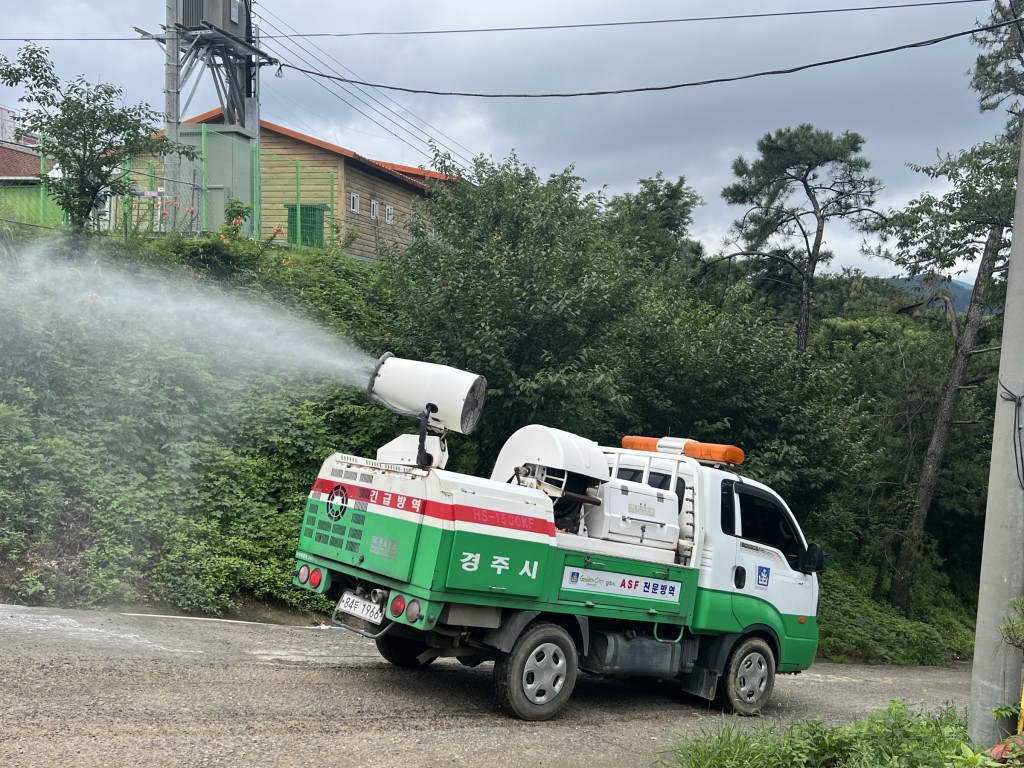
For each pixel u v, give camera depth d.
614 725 7.86
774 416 16.27
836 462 17.16
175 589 9.74
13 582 8.84
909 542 23.53
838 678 13.98
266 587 10.52
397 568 6.96
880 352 25.44
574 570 7.66
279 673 7.68
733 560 9.12
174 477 11.50
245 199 21.94
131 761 5.11
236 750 5.55
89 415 11.83
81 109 15.60
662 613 8.42
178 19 20.50
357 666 8.48
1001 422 6.68
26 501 9.75
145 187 19.95
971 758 5.36
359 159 27.20
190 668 7.31
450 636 7.34
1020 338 6.64
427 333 12.93
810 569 9.93
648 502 8.41
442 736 6.57
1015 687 6.47
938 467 24.16
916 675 16.88
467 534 6.91
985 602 6.64
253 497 12.22
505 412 12.70
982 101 21.67
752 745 6.60
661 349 15.46
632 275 13.87
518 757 6.33
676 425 15.91
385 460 8.31
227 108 23.80
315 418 13.79
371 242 28.59
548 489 7.84
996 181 20.77
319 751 5.77
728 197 29.06
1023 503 6.57
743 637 9.32
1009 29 21.25
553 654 7.62
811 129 27.47
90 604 8.95
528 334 12.74
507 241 13.92
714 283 29.38
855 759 6.12
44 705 5.85
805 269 29.52
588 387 12.15
